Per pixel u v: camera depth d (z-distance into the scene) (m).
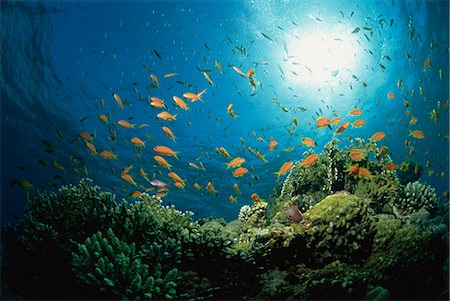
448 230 5.52
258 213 8.45
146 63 22.70
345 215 5.79
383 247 5.46
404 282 4.81
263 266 5.69
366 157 8.88
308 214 6.19
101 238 4.97
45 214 6.11
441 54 20.17
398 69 21.00
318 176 9.12
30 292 5.05
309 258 5.79
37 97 23.78
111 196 6.67
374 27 18.36
